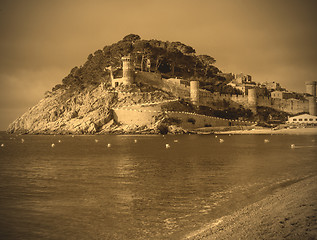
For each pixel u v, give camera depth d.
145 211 20.39
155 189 26.89
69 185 29.72
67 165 45.34
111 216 19.61
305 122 152.00
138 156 56.22
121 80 155.25
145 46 174.50
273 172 33.62
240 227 16.36
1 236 16.84
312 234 14.63
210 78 195.62
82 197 24.73
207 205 21.20
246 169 36.69
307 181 26.86
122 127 141.50
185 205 21.47
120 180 31.70
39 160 53.25
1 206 22.45
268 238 14.63
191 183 29.05
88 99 157.38
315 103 171.88
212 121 152.62
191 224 17.59
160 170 38.12
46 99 182.88
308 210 18.05
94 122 144.00
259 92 186.75
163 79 163.88
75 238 16.36
